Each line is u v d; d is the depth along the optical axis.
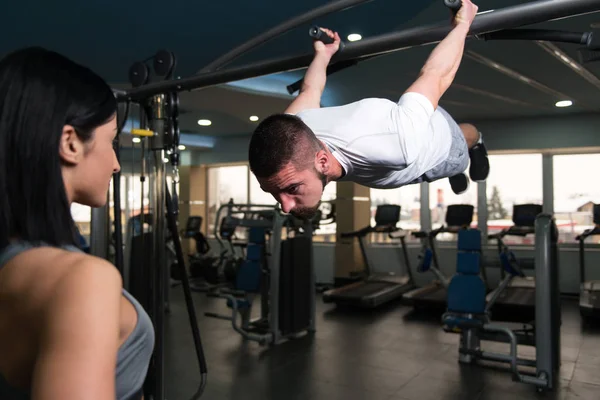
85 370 0.49
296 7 3.28
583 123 6.95
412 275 7.42
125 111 2.16
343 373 3.97
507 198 7.70
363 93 5.71
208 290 5.98
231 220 6.01
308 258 5.31
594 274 7.04
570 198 7.34
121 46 4.06
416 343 4.82
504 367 4.04
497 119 7.43
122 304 0.61
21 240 0.58
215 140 9.66
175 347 4.72
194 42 3.96
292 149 1.14
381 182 1.36
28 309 0.53
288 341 4.93
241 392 3.59
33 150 0.56
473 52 4.04
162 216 2.15
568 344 4.77
